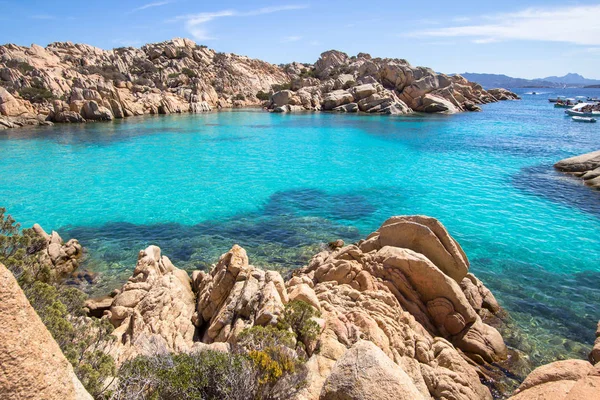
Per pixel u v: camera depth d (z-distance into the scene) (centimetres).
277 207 2222
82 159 3425
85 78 7531
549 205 2227
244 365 599
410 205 2247
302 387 629
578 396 429
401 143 4322
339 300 1043
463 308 1057
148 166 3203
